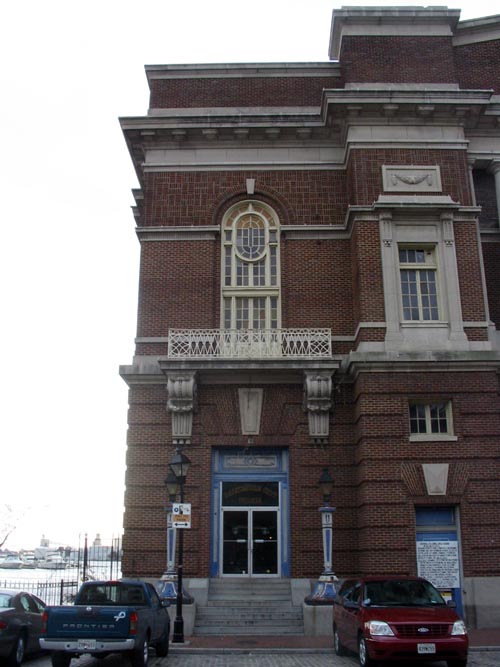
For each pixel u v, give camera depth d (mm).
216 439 22797
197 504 22250
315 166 25625
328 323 24156
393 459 21266
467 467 21297
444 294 23062
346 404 22969
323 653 16672
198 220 25172
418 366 21922
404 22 25938
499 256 26328
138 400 23203
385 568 20391
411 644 13055
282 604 21125
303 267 24766
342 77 26203
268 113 26141
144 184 25859
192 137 25734
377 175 24062
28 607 16141
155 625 15266
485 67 27344
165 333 23953
